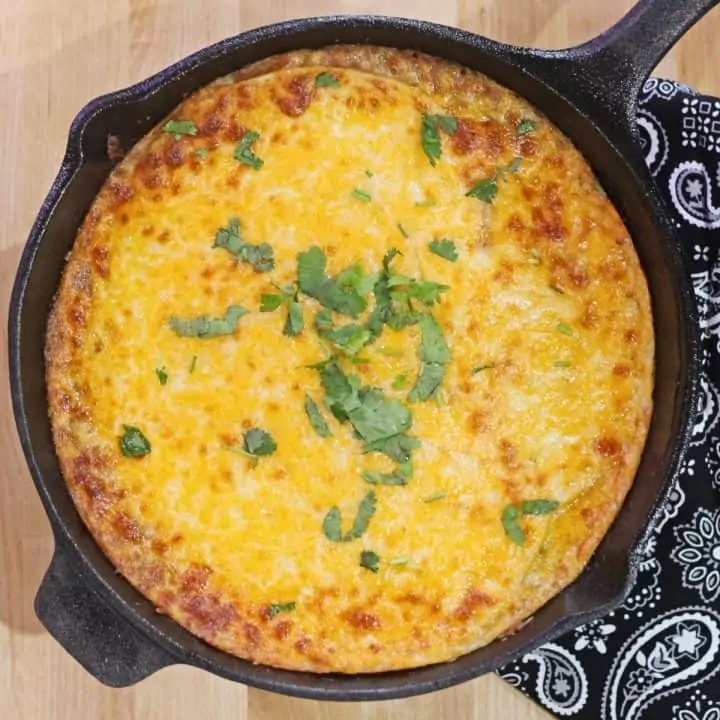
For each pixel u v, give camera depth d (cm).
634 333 73
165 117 74
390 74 74
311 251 72
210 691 80
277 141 73
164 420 72
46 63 80
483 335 72
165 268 73
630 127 71
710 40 81
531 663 79
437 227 72
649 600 79
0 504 80
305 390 72
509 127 74
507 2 81
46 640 80
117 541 72
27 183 80
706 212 80
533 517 72
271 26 71
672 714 79
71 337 73
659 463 72
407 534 72
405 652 72
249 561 72
